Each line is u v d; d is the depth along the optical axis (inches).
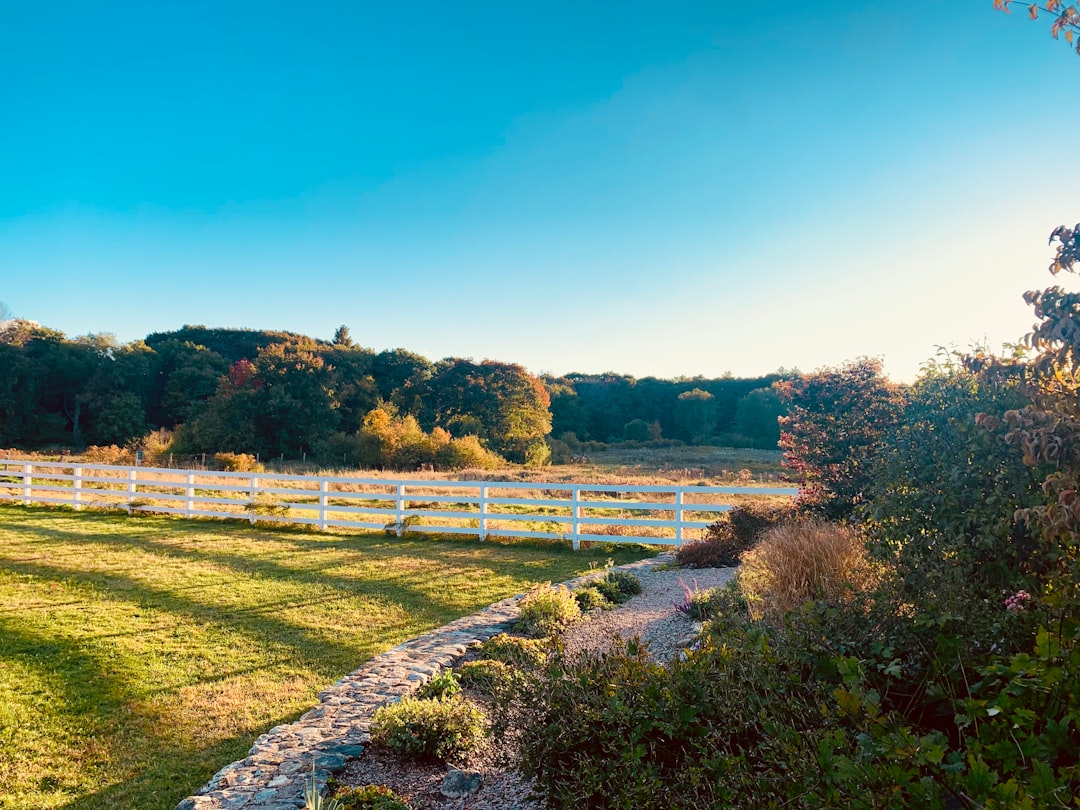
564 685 116.8
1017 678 83.4
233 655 226.1
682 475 1023.0
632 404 2445.9
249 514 524.1
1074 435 107.1
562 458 1699.1
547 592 272.2
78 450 1715.1
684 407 2258.9
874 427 316.8
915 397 188.9
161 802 139.2
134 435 1833.2
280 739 158.9
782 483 512.7
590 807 104.8
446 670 201.6
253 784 136.0
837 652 112.0
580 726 108.8
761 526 354.0
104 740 165.5
